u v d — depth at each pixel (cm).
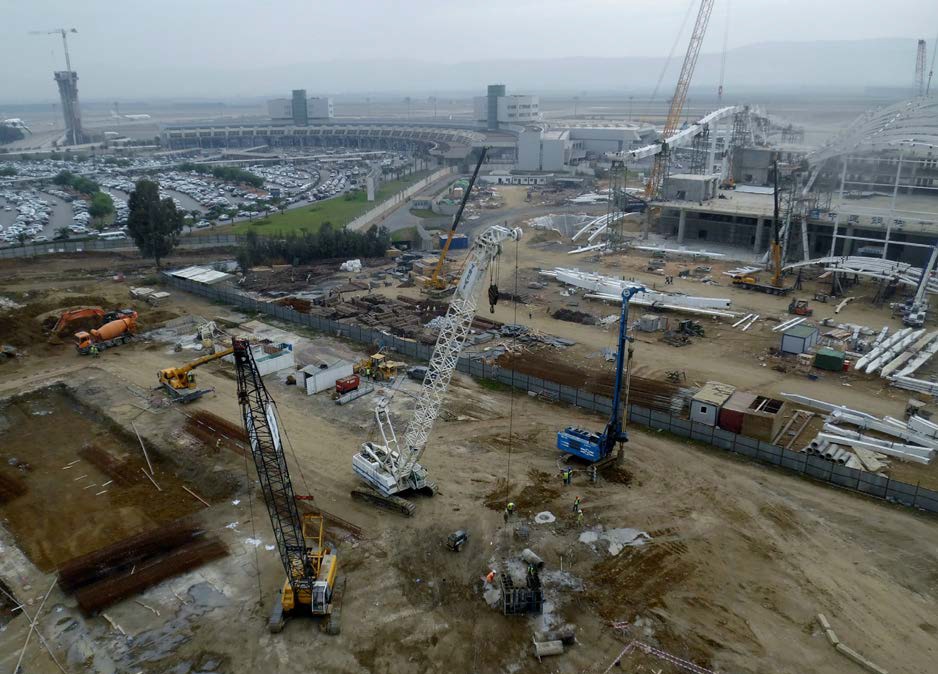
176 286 10219
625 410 4994
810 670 3212
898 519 4388
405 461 4559
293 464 5084
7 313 8444
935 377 6519
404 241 13012
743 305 9038
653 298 8925
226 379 6731
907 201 12150
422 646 3356
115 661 3281
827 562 3978
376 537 4225
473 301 4419
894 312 8506
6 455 5312
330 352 7388
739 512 4475
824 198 11781
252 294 9769
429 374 4619
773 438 5388
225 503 4622
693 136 15062
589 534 4247
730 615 3562
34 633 3469
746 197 13838
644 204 14375
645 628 3469
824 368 6800
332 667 3231
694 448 5334
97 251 12544
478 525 4341
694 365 6981
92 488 4850
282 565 3950
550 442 5434
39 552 4122
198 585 3803
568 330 8138
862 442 5262
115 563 3994
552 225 14700
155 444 5434
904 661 3250
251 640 3403
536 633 3434
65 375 6856
